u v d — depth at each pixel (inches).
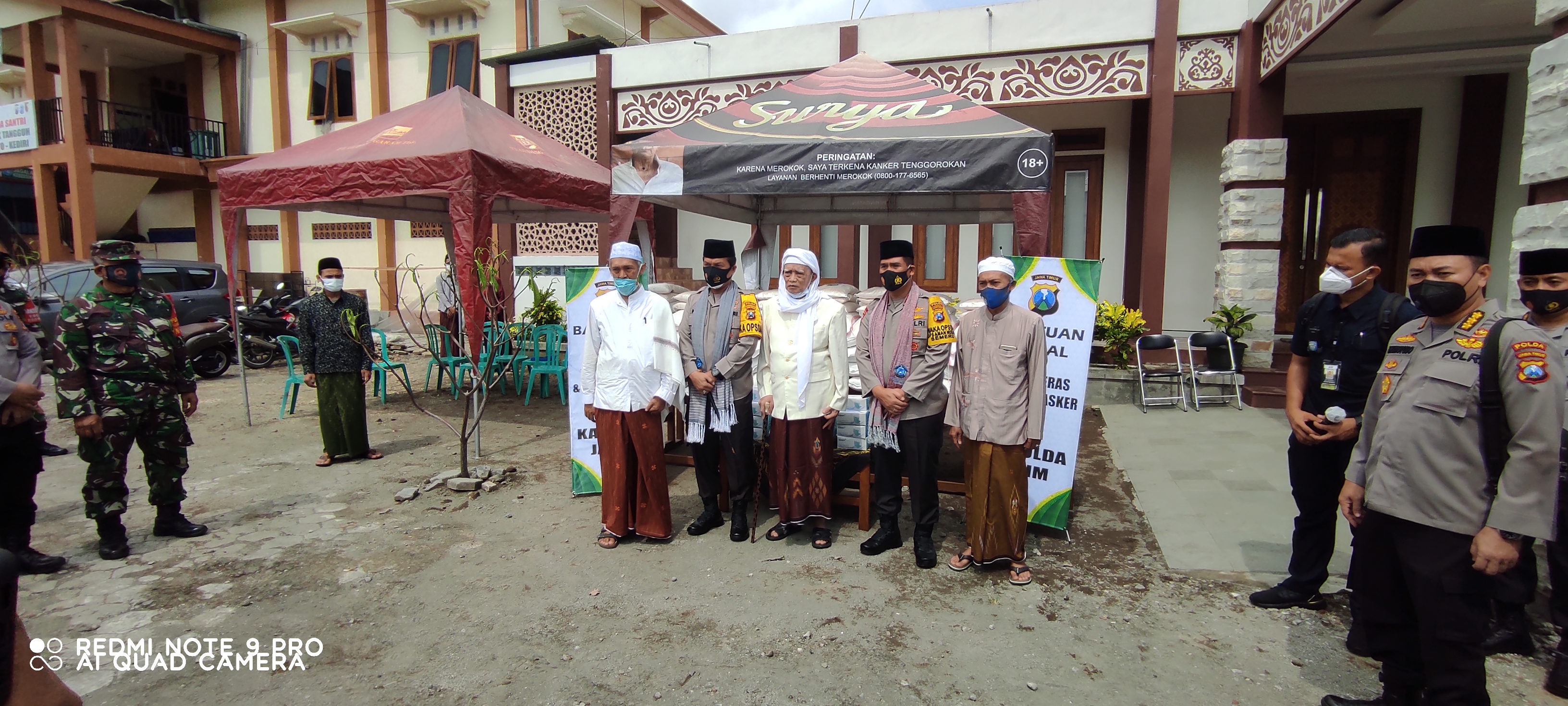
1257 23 274.7
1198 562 153.9
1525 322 88.3
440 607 139.6
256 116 589.3
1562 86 130.3
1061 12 297.7
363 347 223.5
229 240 262.8
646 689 113.7
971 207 252.2
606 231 394.3
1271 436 238.5
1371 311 118.0
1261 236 283.4
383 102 539.5
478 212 228.4
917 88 207.3
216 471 224.8
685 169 187.5
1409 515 92.5
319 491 206.4
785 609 137.6
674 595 143.9
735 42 350.0
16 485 149.3
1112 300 361.1
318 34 550.3
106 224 609.9
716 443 175.6
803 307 160.4
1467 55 277.3
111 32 542.6
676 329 170.9
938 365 149.5
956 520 183.5
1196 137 343.0
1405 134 322.0
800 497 163.6
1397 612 98.3
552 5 503.8
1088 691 112.0
